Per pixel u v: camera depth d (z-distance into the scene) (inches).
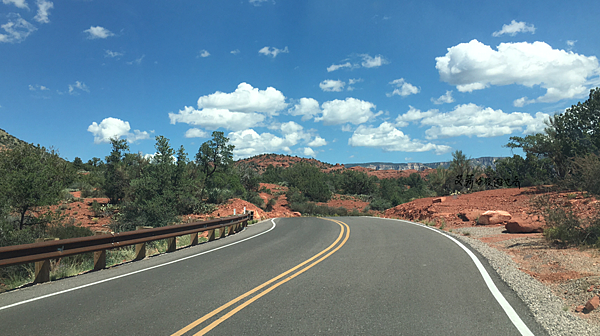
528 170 1049.5
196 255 398.6
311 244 460.4
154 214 912.3
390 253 372.5
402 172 6186.0
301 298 221.3
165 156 1047.0
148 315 194.2
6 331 174.6
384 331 165.3
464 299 212.1
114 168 1323.8
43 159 893.8
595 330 161.6
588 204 504.7
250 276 284.8
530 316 182.5
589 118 772.6
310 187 2251.5
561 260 296.5
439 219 714.8
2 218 556.7
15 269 333.1
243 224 764.6
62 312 202.8
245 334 164.7
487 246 403.9
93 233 631.8
